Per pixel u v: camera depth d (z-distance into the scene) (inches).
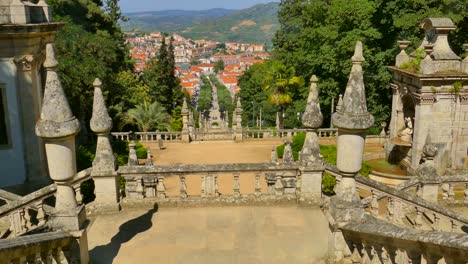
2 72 859.4
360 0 1529.3
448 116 1075.9
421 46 1167.6
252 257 424.2
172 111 2593.5
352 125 343.6
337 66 1620.3
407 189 645.3
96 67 1465.3
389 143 1235.2
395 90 1205.7
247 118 3073.3
